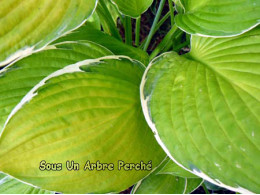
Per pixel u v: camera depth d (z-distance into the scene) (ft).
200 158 0.81
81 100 0.92
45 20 0.88
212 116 0.84
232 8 0.92
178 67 0.98
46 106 0.87
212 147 0.81
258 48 0.91
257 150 0.77
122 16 1.64
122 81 1.01
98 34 1.30
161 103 0.90
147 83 0.95
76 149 0.89
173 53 1.06
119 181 0.94
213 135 0.82
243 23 0.89
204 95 0.88
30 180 0.85
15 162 0.82
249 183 0.76
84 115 0.91
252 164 0.77
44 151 0.85
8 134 0.82
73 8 0.89
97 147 0.91
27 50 0.87
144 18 2.07
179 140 0.84
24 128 0.84
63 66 1.07
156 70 0.98
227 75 0.91
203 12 0.98
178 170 1.26
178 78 0.94
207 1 0.98
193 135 0.83
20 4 0.85
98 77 0.97
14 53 0.87
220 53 0.96
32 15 0.87
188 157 0.82
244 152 0.78
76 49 1.10
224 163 0.79
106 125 0.93
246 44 0.93
